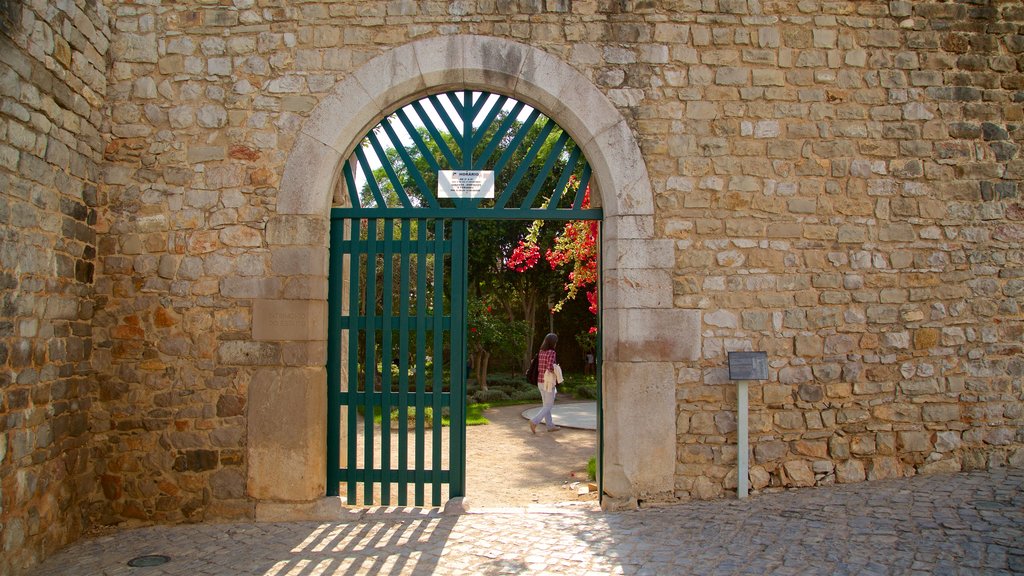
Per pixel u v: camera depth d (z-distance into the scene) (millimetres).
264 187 4531
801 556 3432
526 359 16797
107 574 3574
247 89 4566
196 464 4430
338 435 4699
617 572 3400
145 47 4578
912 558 3307
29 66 3641
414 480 4688
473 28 4594
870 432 4543
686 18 4625
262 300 4469
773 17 4652
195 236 4508
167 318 4473
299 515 4402
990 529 3586
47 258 3875
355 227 4801
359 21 4598
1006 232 4668
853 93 4648
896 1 4691
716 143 4594
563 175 4879
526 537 3986
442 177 4793
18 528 3578
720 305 4539
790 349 4543
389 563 3633
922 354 4586
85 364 4344
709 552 3572
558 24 4609
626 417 4469
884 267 4605
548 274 15969
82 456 4297
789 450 4504
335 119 4547
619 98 4590
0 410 3428
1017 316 4645
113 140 4527
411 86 4602
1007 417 4613
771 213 4586
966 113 4695
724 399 4504
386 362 4730
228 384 4457
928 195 4648
